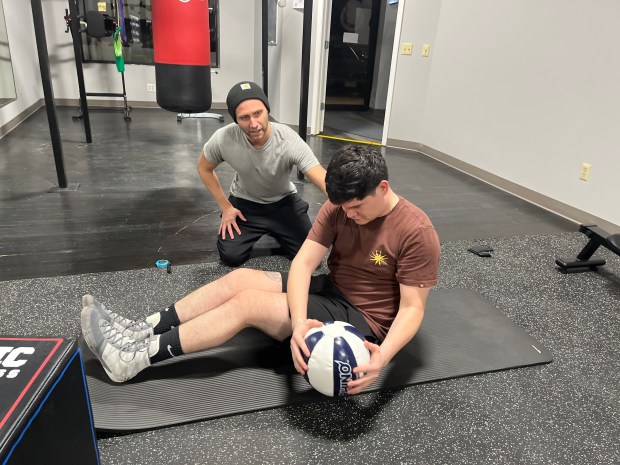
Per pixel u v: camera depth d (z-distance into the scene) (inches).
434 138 187.3
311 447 49.6
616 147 113.1
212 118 244.7
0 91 182.1
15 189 127.0
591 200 121.4
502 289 87.0
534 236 114.3
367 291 55.2
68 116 227.1
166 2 128.3
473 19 158.2
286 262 93.7
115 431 49.0
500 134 151.6
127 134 198.7
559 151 129.8
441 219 123.0
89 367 57.1
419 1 176.6
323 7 196.5
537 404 57.7
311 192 138.6
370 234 51.1
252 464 47.2
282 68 215.0
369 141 209.9
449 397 57.9
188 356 60.3
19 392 28.3
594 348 70.1
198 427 51.0
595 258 99.7
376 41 258.1
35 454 28.6
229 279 58.2
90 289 78.7
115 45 215.2
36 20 109.2
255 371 58.5
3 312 70.7
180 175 147.9
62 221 107.8
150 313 72.6
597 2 114.0
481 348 66.7
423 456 49.2
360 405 55.7
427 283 49.9
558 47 126.6
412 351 64.8
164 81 138.3
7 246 93.7
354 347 46.8
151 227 107.6
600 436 53.2
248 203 90.6
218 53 264.2
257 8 250.1
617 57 110.4
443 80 177.2
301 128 135.9
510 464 48.8
